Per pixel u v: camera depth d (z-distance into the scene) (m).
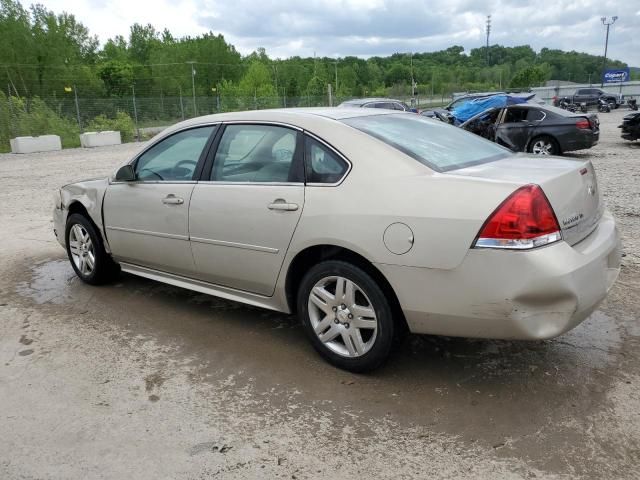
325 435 2.84
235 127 4.00
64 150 25.22
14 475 2.61
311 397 3.20
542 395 3.12
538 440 2.73
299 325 4.22
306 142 3.54
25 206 10.09
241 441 2.81
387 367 3.50
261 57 112.88
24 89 61.75
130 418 3.04
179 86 87.94
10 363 3.74
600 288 3.00
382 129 3.61
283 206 3.49
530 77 83.75
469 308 2.91
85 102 31.89
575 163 3.41
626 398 3.05
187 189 4.11
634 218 7.10
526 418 2.91
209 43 97.62
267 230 3.60
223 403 3.17
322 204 3.32
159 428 2.94
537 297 2.76
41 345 4.01
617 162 12.65
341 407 3.08
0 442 2.86
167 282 4.56
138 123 33.69
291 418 3.00
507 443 2.71
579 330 3.93
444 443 2.74
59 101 31.64
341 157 3.37
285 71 100.62
